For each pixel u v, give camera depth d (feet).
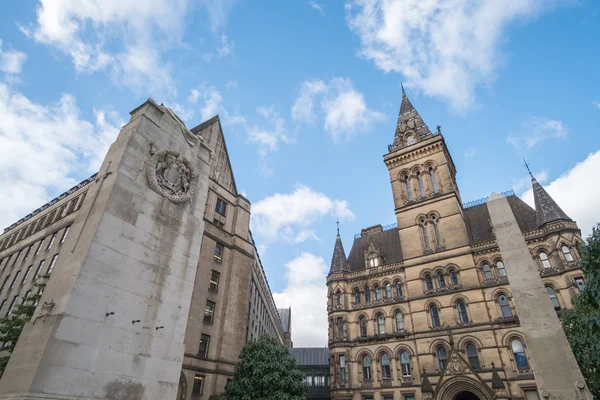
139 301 68.80
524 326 56.75
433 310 138.10
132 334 65.46
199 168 95.71
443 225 151.53
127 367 62.64
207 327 120.78
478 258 136.87
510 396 108.99
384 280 156.66
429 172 169.07
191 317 115.14
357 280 163.94
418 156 174.81
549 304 56.24
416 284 145.79
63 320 55.21
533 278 59.26
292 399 97.91
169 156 86.69
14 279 151.43
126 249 69.31
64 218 150.20
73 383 53.83
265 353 105.40
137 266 70.54
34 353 53.01
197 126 159.33
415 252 152.97
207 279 127.44
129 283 67.87
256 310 200.54
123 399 60.39
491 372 114.62
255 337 189.78
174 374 71.15
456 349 120.88
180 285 78.95
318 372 205.16
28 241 163.43
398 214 166.81
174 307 75.87
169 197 82.89
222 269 136.67
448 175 161.07
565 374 50.83
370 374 140.15
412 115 197.88
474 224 155.12
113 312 63.16
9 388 51.57
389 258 169.27
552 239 122.52
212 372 115.55
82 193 151.84
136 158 78.18
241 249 147.54
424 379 120.88
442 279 141.69
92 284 61.11
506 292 125.49
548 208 129.49
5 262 168.86
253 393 97.60
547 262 123.24
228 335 125.29
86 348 57.21
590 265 74.64
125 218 70.90
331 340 153.99
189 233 85.71
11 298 141.69
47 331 54.44
